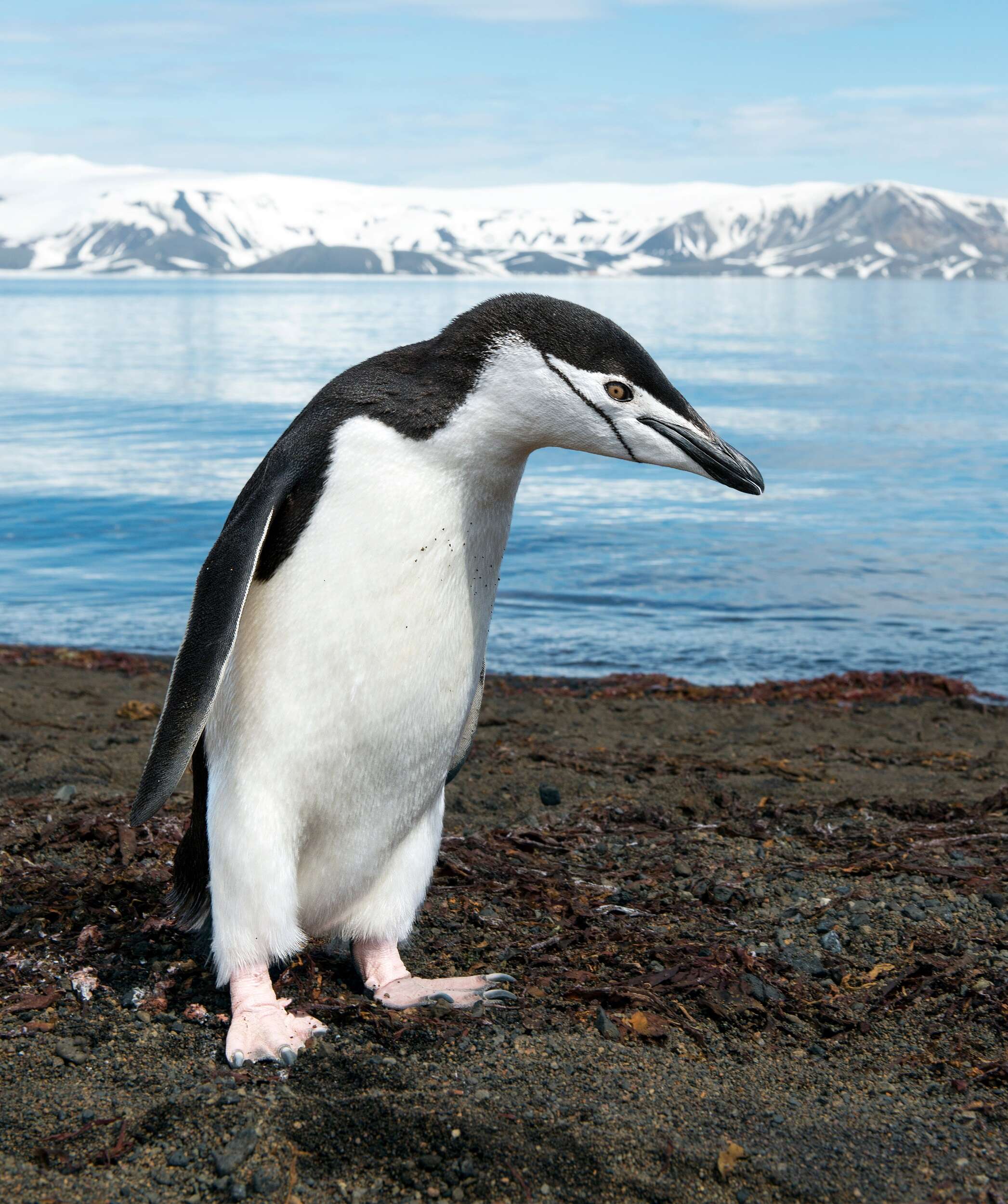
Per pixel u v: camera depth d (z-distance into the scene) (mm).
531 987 3648
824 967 3840
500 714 8656
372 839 3428
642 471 24875
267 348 67312
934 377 48312
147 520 18562
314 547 3156
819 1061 3309
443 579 3242
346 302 158000
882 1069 3266
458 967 3887
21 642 11984
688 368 52656
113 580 14750
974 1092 3139
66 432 30047
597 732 8078
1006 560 16109
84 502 19938
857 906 4270
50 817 5078
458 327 3242
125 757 6309
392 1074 3115
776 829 5438
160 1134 2818
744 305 154250
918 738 8258
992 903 4301
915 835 5223
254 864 3236
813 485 22938
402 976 3623
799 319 110625
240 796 3238
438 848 3727
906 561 16031
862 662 11609
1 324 98188
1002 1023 3473
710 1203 2645
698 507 20406
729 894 4402
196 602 3131
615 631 12664
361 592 3152
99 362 56312
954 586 14625
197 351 64750
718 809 5781
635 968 3799
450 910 4301
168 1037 3307
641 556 16219
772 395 40594
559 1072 3160
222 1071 3121
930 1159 2822
